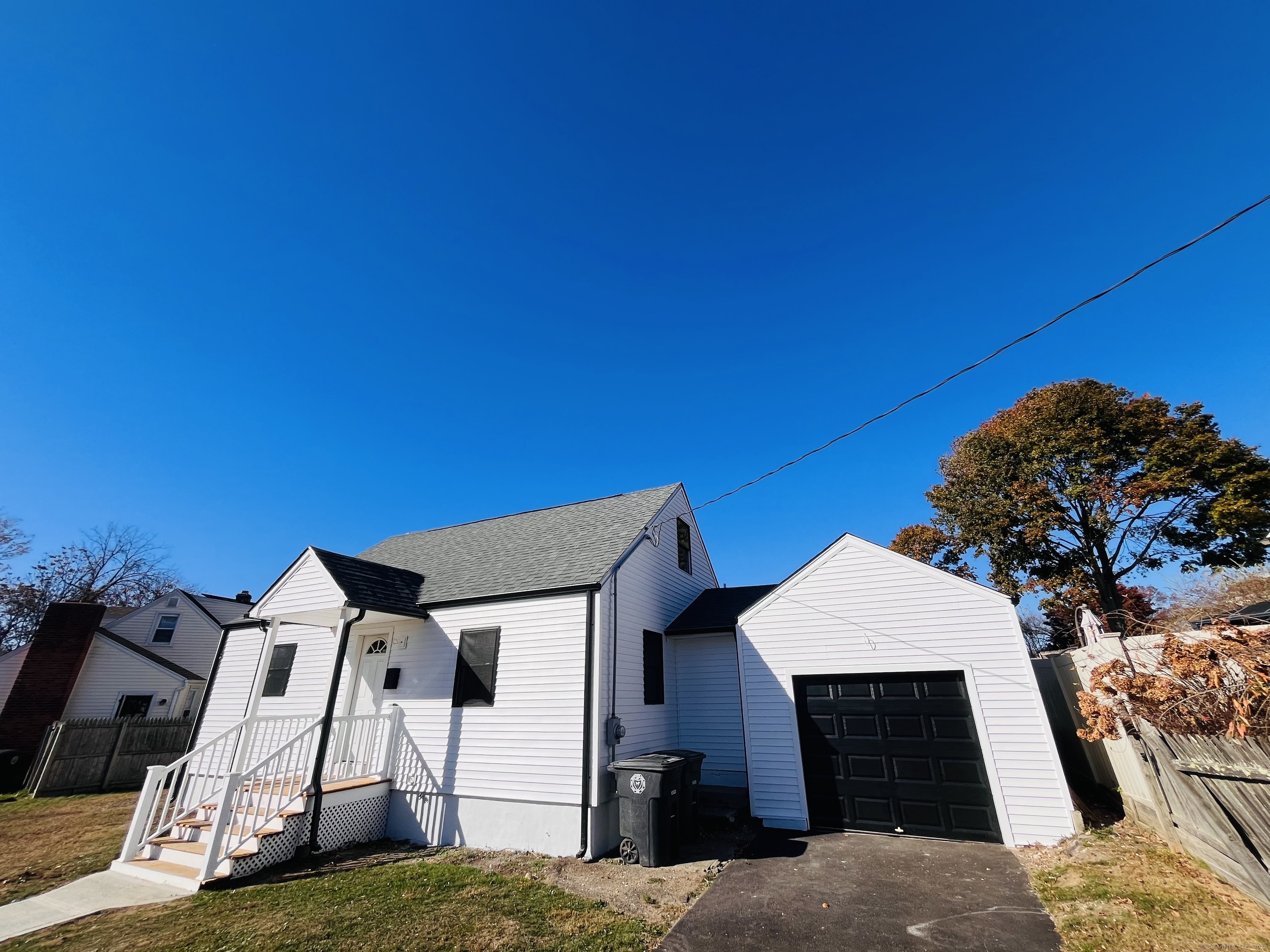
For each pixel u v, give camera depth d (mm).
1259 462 18719
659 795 7719
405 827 9336
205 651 26000
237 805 8781
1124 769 7574
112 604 36750
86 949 5152
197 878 6957
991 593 8789
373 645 11211
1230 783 4855
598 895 6406
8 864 8109
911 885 6332
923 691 8844
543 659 9328
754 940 5137
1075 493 20891
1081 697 6758
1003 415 25453
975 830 7988
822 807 8914
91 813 11992
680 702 11547
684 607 13188
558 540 12148
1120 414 21250
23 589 33656
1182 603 24000
